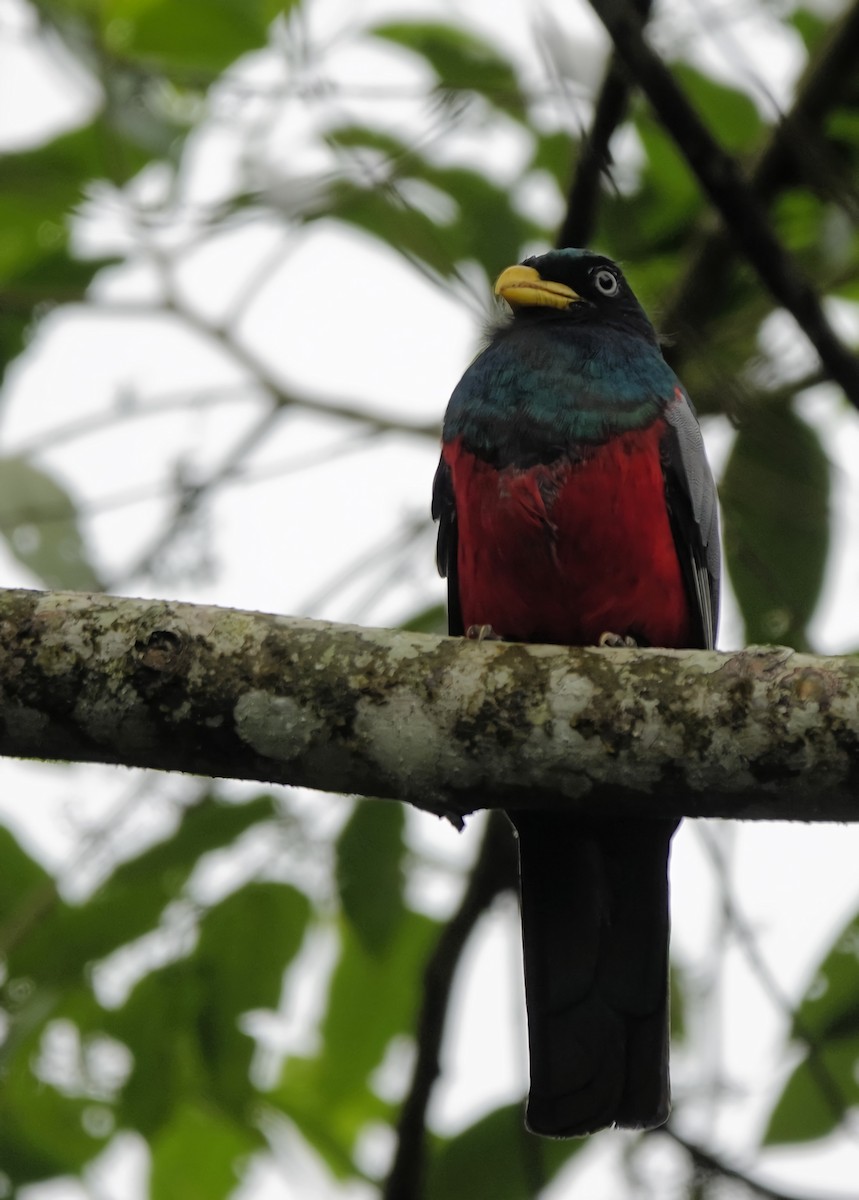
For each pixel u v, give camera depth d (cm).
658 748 677
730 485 1130
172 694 704
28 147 1160
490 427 929
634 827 873
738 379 1081
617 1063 866
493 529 924
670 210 1227
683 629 956
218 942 1030
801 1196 946
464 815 719
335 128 1127
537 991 879
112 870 997
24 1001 990
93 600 722
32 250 1234
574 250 1070
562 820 873
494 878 1073
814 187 979
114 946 998
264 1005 1034
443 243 1171
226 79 1123
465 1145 1053
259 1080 1102
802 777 664
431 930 1146
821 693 661
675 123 903
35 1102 1077
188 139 1152
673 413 957
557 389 927
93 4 1148
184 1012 1030
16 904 1044
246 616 719
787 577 1120
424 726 698
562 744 687
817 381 1135
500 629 955
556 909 886
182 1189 1102
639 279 1238
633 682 686
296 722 702
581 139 933
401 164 1105
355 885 1016
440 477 1020
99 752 718
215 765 717
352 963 1117
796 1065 984
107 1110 1089
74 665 707
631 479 916
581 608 932
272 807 1016
